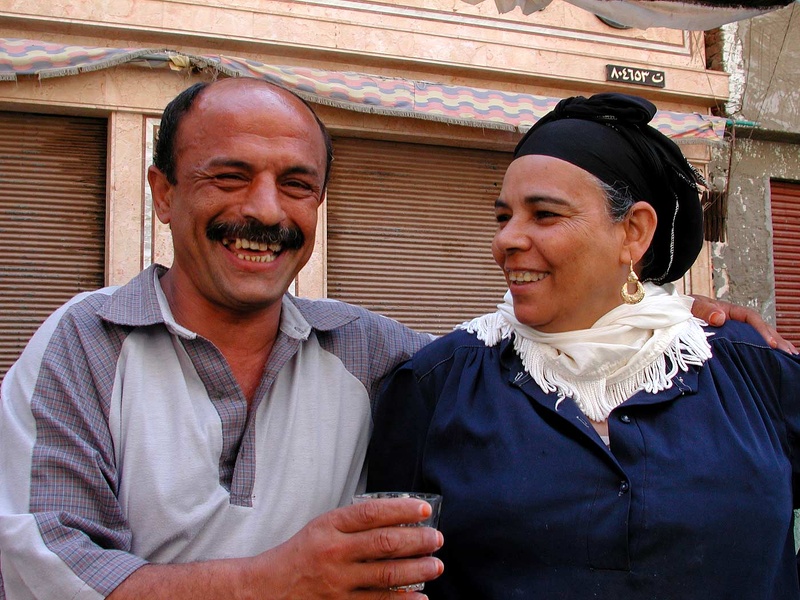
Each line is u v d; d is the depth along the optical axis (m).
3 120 4.88
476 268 6.01
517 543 1.36
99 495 1.32
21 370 1.42
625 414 1.43
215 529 1.41
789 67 6.66
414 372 1.68
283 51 5.25
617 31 6.18
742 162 6.54
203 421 1.46
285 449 1.52
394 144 5.86
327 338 1.72
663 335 1.50
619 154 1.50
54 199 4.96
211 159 1.46
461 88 5.50
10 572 1.27
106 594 1.21
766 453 1.39
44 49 4.55
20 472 1.31
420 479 1.59
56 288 4.93
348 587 1.12
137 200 4.88
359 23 5.38
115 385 1.43
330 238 5.65
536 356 1.52
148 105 4.91
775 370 1.51
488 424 1.48
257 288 1.49
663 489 1.33
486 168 6.09
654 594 1.29
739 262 6.45
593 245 1.47
